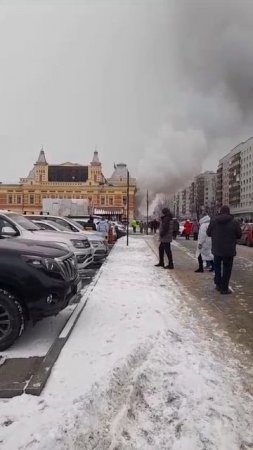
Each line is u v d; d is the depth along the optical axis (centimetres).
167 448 286
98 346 477
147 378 390
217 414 331
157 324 569
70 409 317
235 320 624
